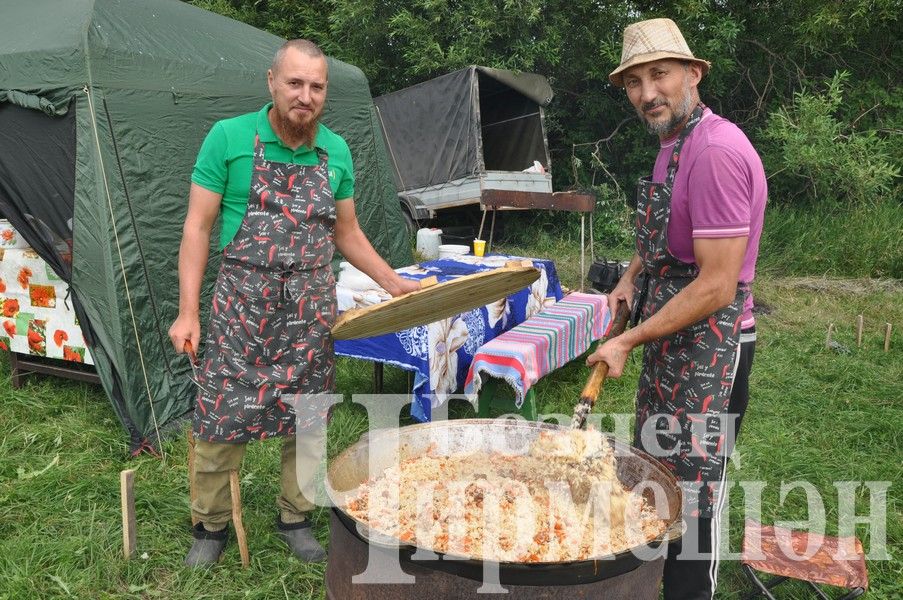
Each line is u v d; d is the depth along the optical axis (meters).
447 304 2.56
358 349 4.12
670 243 2.17
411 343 3.90
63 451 3.88
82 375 4.42
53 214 4.12
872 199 10.31
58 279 4.32
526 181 10.19
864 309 7.48
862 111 11.34
